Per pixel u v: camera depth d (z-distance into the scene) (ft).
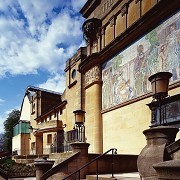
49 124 128.57
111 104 68.18
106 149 68.90
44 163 44.04
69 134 98.89
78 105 91.91
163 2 51.24
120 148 62.39
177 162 13.43
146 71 55.52
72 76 107.45
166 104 45.24
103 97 72.74
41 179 39.75
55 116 132.46
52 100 165.58
